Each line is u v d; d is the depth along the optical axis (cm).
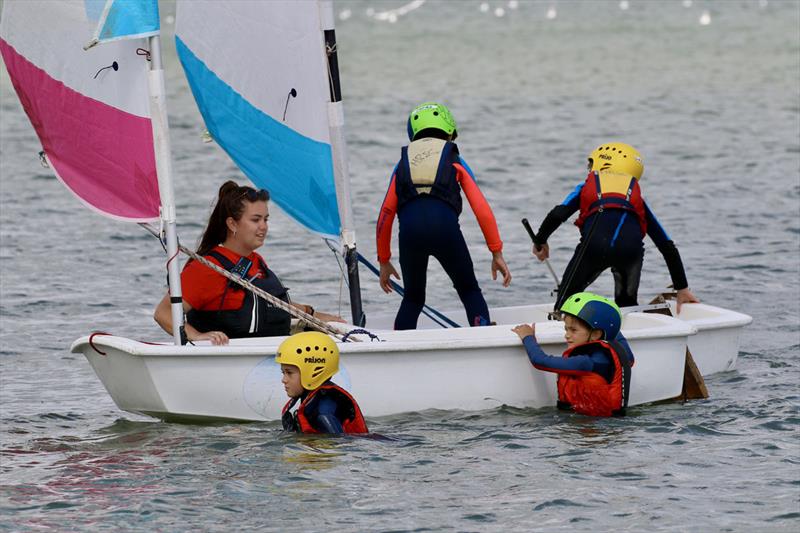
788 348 3466
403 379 2817
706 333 3141
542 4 19050
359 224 5516
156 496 2281
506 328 3027
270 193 3136
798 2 18062
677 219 5462
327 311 4150
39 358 3531
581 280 3256
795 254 4772
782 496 2248
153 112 2731
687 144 7550
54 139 2814
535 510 2195
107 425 2834
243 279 2881
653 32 14950
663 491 2284
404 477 2370
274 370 2759
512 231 5378
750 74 11031
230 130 3069
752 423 2716
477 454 2514
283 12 3067
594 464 2442
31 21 2758
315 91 3130
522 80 10981
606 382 2791
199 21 2986
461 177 3170
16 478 2403
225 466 2444
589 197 3269
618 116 8825
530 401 2898
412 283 3212
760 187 6169
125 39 2697
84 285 4462
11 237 5225
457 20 17312
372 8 19175
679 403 2927
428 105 3297
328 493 2286
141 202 2784
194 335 2816
